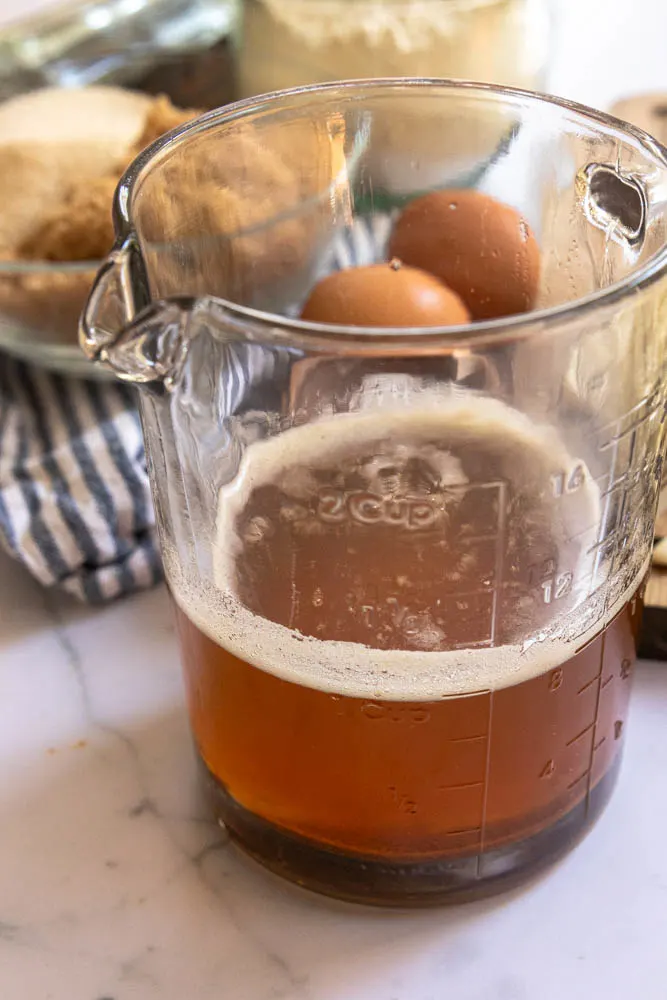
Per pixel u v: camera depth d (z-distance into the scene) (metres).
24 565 0.52
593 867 0.43
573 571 0.38
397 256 0.47
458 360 0.34
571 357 0.35
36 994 0.41
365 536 0.38
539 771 0.39
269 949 0.42
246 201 0.45
